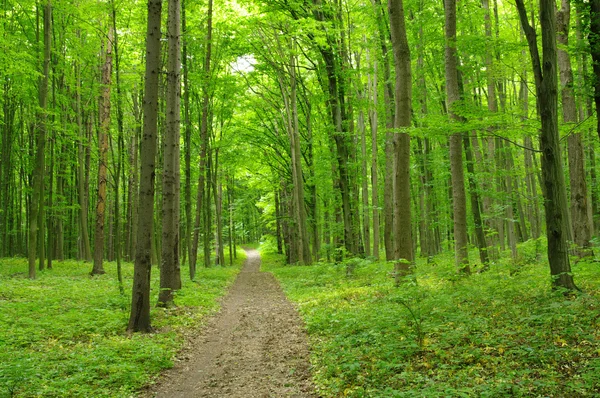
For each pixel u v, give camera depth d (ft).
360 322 28.09
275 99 91.66
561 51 38.81
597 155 64.39
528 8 50.85
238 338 31.99
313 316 35.06
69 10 53.83
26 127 84.12
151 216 32.53
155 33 31.48
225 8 66.33
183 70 64.18
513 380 16.24
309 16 61.21
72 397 19.06
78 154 77.00
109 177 104.32
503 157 60.75
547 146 26.07
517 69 39.93
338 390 18.89
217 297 52.90
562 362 17.24
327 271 66.13
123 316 34.45
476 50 38.27
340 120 62.95
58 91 68.95
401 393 16.05
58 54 61.93
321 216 107.14
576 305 22.65
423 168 72.90
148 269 32.30
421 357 20.75
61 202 78.18
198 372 24.44
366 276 55.16
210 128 86.43
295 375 22.43
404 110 36.55
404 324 25.21
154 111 31.94
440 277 43.32
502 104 62.69
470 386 16.44
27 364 21.20
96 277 61.11
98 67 70.54
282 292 56.85
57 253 84.74
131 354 25.57
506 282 32.19
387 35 57.16
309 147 94.79
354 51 68.49
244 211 155.33
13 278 53.62
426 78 71.67
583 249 37.27
